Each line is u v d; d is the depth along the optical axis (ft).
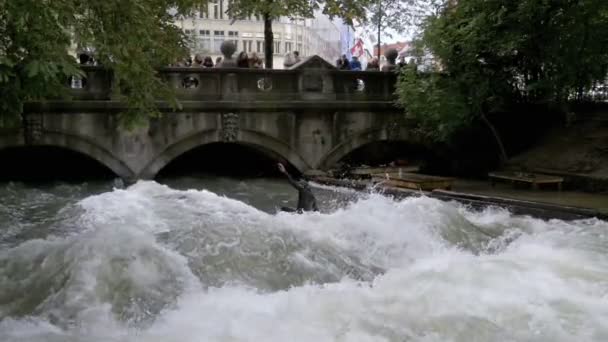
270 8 49.60
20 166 85.92
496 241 43.42
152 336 25.25
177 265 31.53
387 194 67.67
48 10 30.42
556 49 70.85
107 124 70.95
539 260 36.55
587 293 30.27
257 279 31.81
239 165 97.19
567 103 77.41
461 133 84.58
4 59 30.86
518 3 71.15
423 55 77.05
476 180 81.66
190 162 97.14
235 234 35.50
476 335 25.27
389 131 86.43
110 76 70.28
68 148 69.56
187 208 46.68
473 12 75.15
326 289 30.76
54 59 32.58
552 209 54.13
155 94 46.52
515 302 28.48
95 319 26.99
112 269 30.19
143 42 39.22
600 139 72.49
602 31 68.69
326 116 82.74
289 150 81.05
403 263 37.14
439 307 27.84
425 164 92.89
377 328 25.72
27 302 28.73
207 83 76.07
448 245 41.06
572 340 24.99
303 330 25.46
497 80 75.72
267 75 79.10
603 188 66.64
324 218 41.55
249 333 25.31
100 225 38.83
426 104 75.82
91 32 36.29
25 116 66.90
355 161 97.71
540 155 76.48
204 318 26.96
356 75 84.23
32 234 44.37
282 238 36.04
